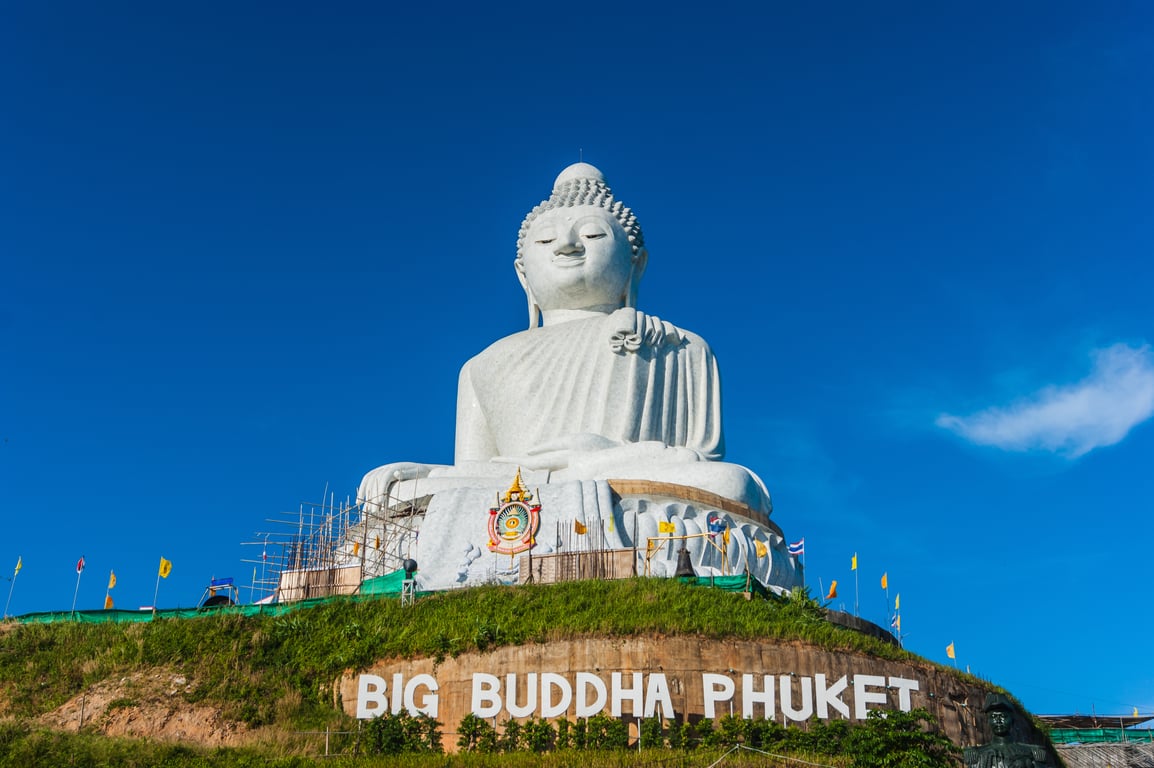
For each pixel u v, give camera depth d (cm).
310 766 2873
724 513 4175
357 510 4397
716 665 3150
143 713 3195
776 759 2855
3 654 3472
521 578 3731
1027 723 3469
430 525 4075
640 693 3105
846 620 3550
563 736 3058
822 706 3139
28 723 3120
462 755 2936
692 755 2870
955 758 3039
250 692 3278
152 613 3734
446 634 3297
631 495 4119
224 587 4078
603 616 3269
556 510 4000
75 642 3538
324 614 3553
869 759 2795
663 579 3538
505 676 3173
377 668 3300
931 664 3344
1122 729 4334
